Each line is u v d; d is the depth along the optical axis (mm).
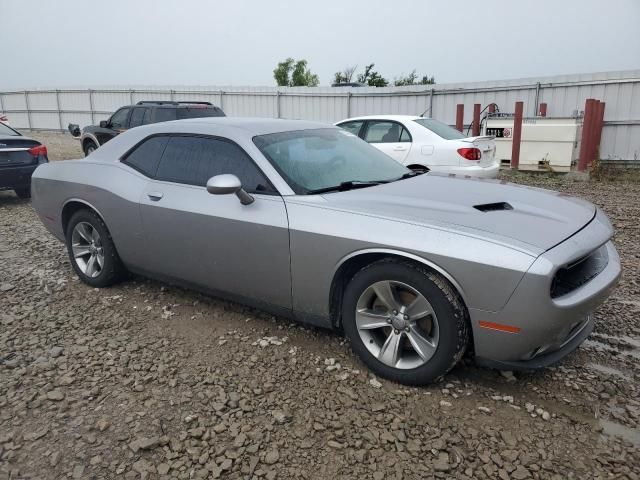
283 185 3490
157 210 4020
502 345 2779
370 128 9727
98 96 27562
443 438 2641
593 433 2680
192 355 3520
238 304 4344
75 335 3855
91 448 2613
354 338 3268
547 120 12289
